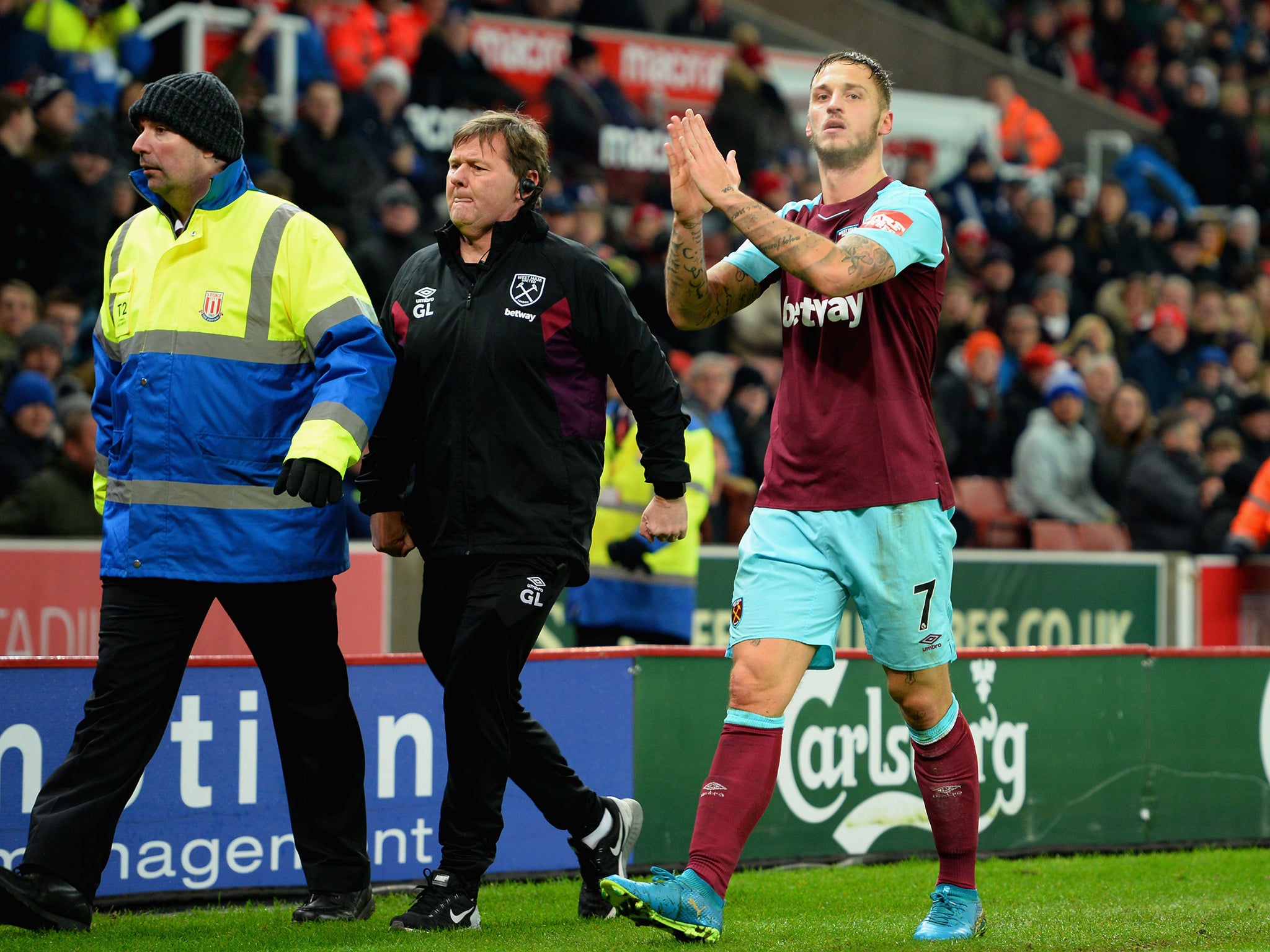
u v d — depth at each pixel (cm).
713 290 1227
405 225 3256
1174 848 1938
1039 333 4197
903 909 1409
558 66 4412
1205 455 4031
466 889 1221
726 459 3369
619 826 1355
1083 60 5750
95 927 1258
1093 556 3130
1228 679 2002
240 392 1216
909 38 5294
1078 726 1889
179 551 1203
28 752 1362
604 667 1638
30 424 2750
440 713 1556
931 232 1134
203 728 1430
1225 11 6109
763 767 1117
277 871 1464
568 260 1255
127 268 1248
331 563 1256
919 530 1142
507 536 1222
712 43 4644
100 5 3384
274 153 3344
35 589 2355
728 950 1091
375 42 3894
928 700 1178
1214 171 5450
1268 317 4903
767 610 1141
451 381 1229
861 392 1138
